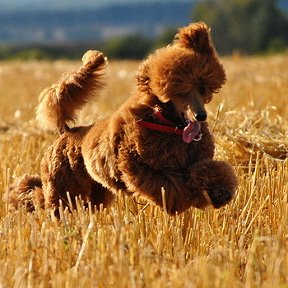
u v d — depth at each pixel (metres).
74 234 10.46
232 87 27.73
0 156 15.84
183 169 11.19
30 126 18.67
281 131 15.27
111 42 107.19
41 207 13.41
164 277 9.19
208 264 9.42
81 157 12.59
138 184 11.09
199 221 11.71
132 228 10.69
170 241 10.91
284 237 10.72
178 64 10.73
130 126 11.12
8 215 11.81
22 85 36.47
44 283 9.36
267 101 21.83
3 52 106.12
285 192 11.98
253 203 12.29
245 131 14.93
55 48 113.62
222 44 116.88
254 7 115.56
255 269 9.90
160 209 11.64
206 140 11.34
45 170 13.18
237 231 11.38
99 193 13.01
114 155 11.36
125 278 9.11
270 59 42.38
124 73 40.69
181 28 11.37
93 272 9.36
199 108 10.65
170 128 10.98
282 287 8.80
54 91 12.96
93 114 20.17
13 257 10.10
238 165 13.79
